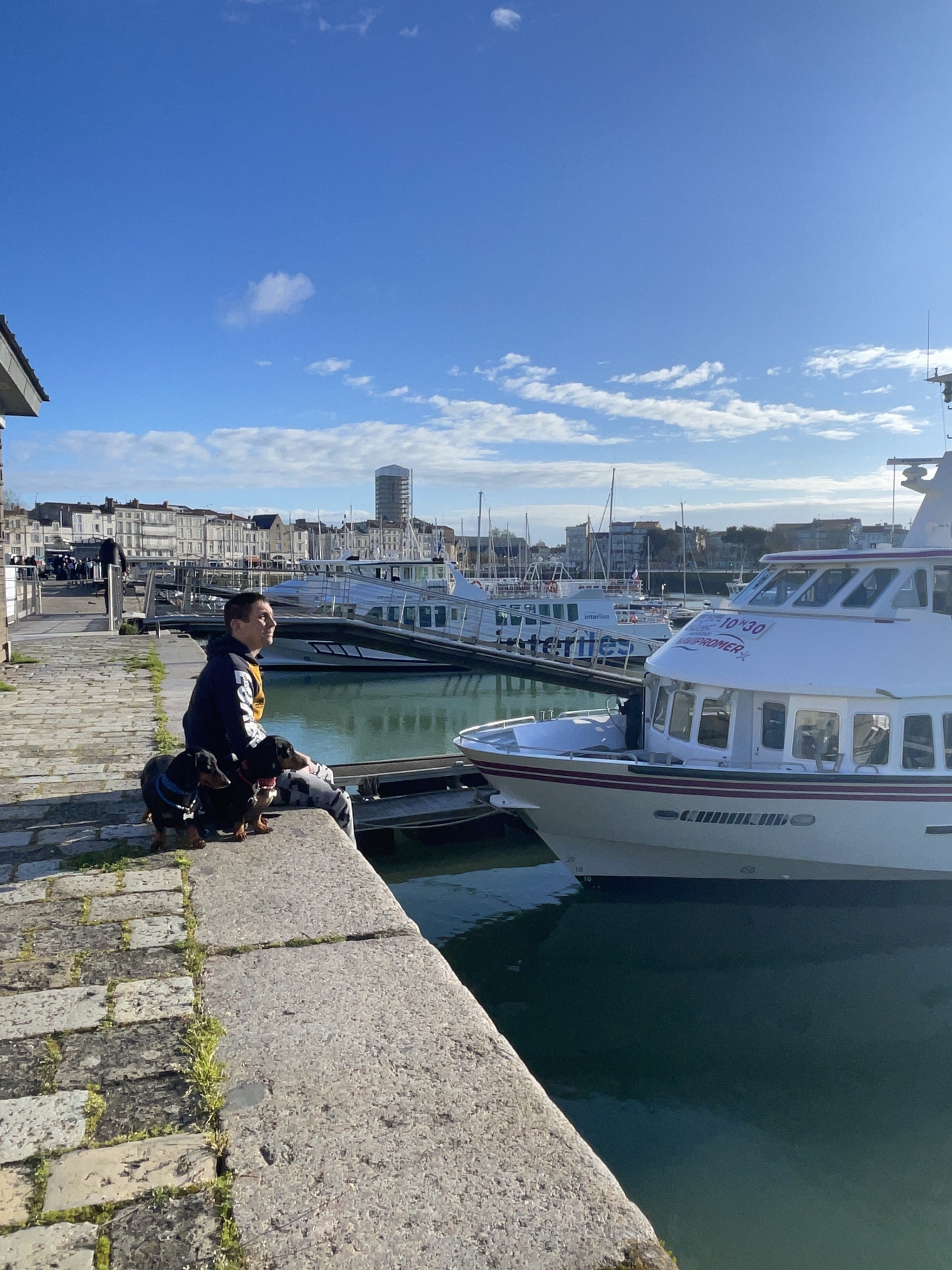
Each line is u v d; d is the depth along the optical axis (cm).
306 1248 194
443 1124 238
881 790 971
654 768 1007
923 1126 705
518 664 2555
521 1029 866
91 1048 274
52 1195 211
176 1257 191
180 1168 221
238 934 356
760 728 1055
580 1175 219
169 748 750
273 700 3078
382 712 2884
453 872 1272
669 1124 710
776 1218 600
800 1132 698
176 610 3291
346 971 326
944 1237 579
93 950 342
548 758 1046
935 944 1026
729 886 1077
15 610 2502
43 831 498
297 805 539
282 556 16138
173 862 438
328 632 2555
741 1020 878
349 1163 222
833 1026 863
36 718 898
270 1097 249
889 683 991
